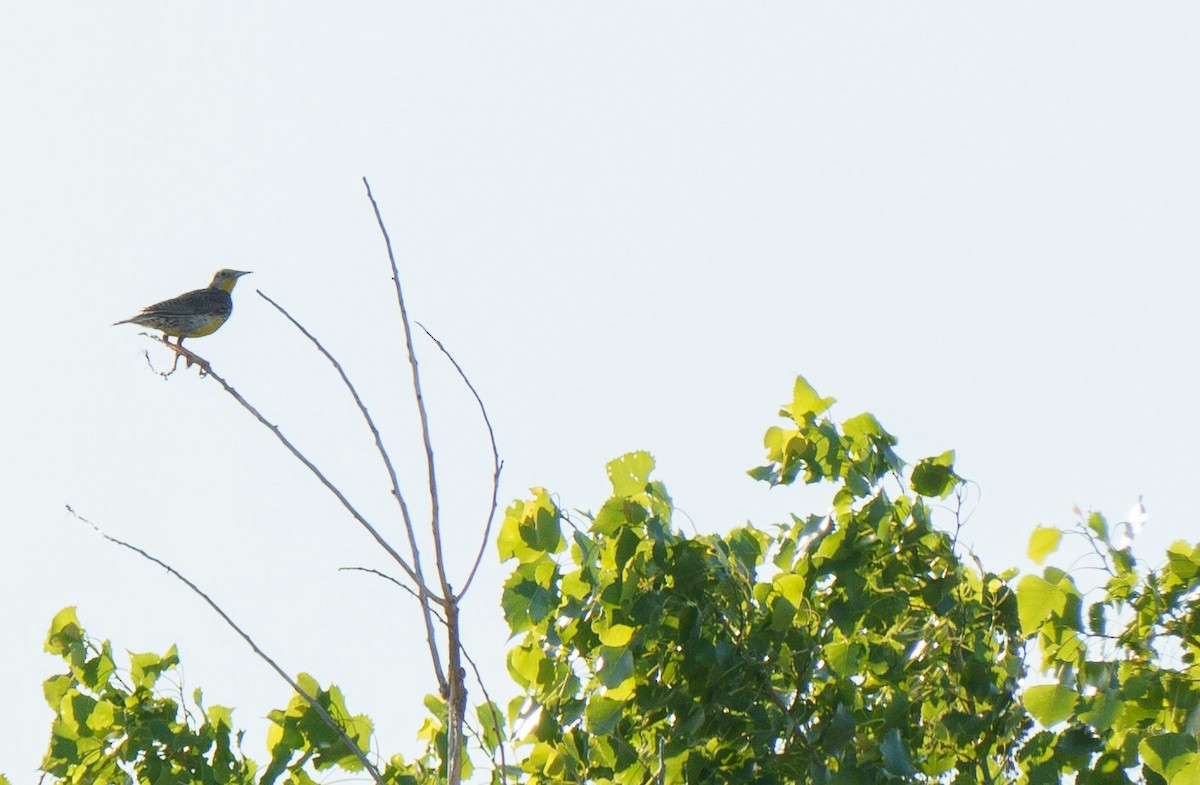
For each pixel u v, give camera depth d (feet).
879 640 41.93
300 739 40.60
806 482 40.60
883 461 40.91
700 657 38.22
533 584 38.86
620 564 38.06
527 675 40.19
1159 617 37.04
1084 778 37.63
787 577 39.42
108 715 41.96
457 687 20.38
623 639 38.11
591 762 39.86
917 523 41.04
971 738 40.11
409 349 21.04
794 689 40.04
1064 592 37.22
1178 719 36.52
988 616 41.16
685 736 38.40
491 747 40.27
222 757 42.01
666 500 40.37
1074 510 38.01
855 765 37.73
